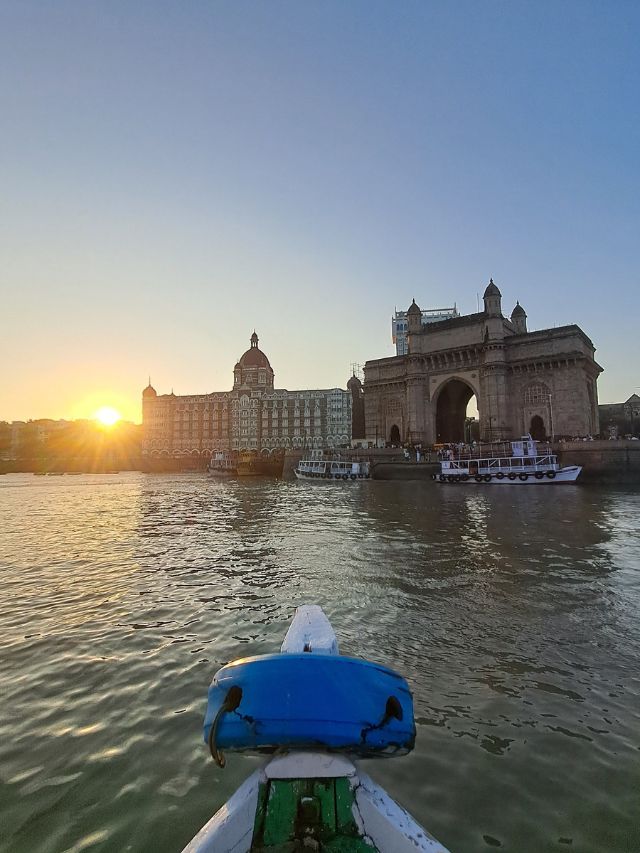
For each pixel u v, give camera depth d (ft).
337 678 12.25
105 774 18.02
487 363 228.84
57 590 43.11
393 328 460.96
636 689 23.71
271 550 58.95
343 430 458.50
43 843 14.90
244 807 11.41
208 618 34.96
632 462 158.81
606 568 46.09
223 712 11.87
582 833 14.90
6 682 25.46
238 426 478.59
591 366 233.96
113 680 25.58
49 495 186.29
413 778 17.37
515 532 67.10
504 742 19.51
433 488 161.68
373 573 45.91
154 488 216.74
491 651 28.19
